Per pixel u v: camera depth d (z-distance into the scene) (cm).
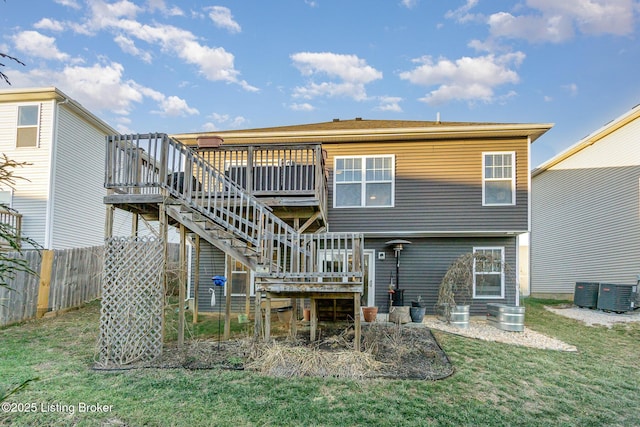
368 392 461
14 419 380
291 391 458
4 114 1168
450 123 1162
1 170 263
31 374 504
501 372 557
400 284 1089
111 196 630
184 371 523
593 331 883
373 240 1106
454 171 1055
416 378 514
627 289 1108
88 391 449
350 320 893
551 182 1600
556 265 1554
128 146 641
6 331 764
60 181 1182
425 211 1052
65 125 1209
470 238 1088
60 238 1179
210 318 990
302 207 797
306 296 661
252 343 630
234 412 402
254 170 805
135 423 377
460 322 909
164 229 635
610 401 466
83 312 961
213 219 659
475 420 401
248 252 673
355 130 1045
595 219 1331
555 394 483
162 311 603
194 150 799
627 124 1191
